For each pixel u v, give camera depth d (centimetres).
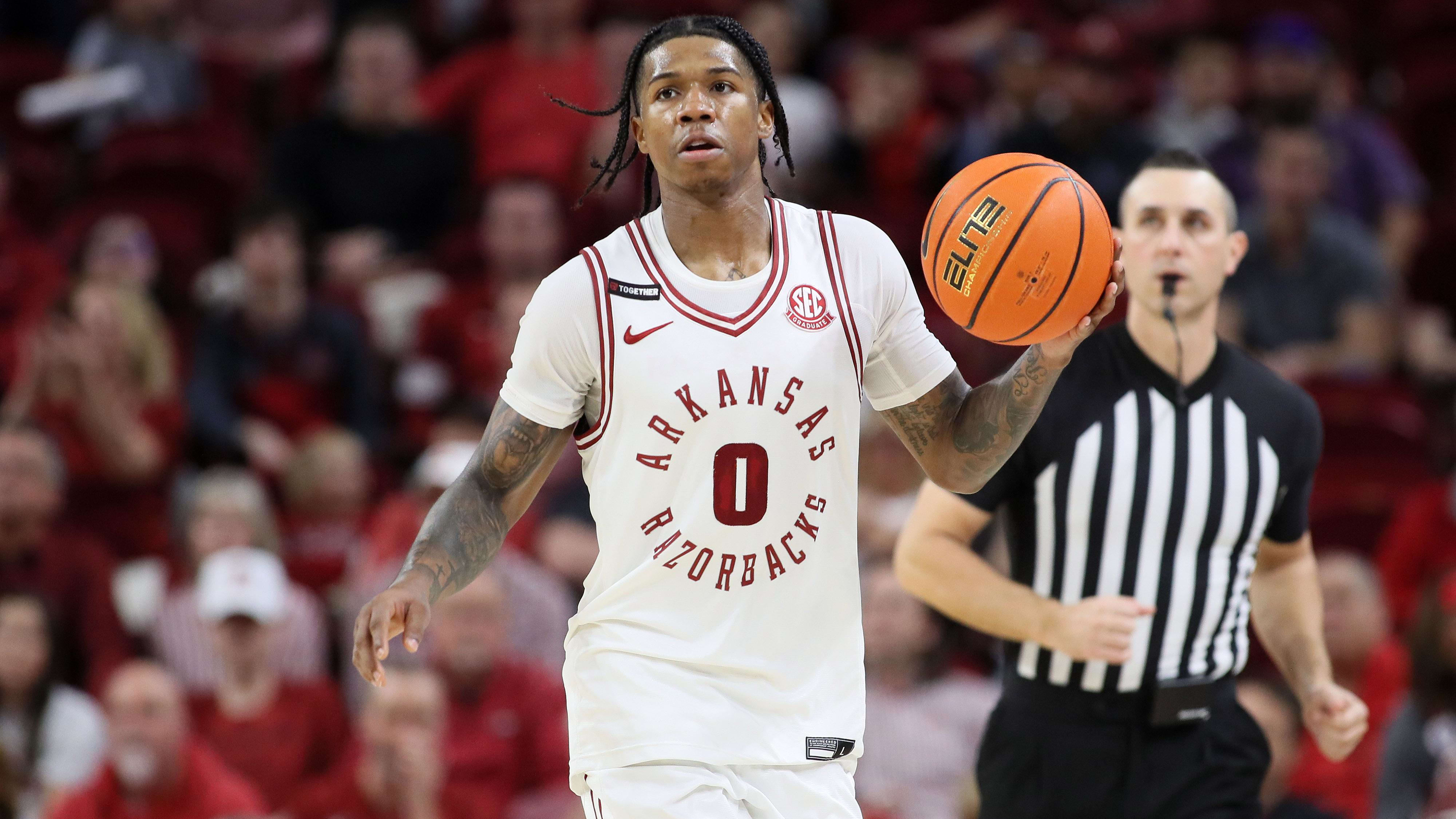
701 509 645
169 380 1739
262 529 1516
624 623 662
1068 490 852
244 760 1378
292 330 1803
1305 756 1326
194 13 2522
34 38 2447
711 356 640
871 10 2522
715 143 636
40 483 1490
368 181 2114
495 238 1928
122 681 1278
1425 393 1756
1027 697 863
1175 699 844
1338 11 2470
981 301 638
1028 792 864
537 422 662
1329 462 1634
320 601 1577
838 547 664
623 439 649
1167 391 858
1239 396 862
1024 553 870
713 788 648
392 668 1388
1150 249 854
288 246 1794
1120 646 798
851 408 656
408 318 1969
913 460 1574
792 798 662
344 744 1414
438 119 2225
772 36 2250
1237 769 858
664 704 651
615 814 657
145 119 2223
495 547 668
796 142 2136
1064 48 2200
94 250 1841
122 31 2269
